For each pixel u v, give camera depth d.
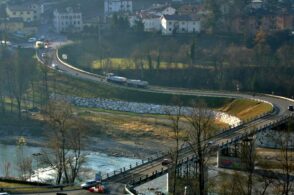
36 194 145.38
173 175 176.62
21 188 150.75
